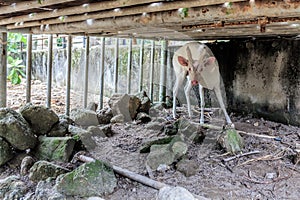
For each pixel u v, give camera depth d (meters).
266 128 4.55
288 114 4.73
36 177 2.96
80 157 3.36
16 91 7.18
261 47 5.03
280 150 3.65
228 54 5.48
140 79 4.66
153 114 4.61
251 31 3.82
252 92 5.20
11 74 7.98
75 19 3.23
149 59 4.65
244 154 3.52
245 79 5.28
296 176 3.02
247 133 4.18
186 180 2.94
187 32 3.95
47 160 3.40
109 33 4.43
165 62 4.34
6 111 3.54
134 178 2.91
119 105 4.56
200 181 2.93
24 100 6.21
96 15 2.99
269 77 4.95
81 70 4.82
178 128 3.90
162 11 2.74
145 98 4.75
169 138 3.59
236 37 4.84
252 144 3.83
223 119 4.46
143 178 2.88
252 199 2.61
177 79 4.15
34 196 2.67
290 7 2.11
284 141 3.95
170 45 4.36
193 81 3.55
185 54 3.53
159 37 4.16
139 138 3.94
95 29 3.82
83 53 5.16
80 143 3.67
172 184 2.86
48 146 3.47
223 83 5.41
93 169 2.79
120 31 3.93
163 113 4.61
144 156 3.39
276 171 3.13
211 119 4.42
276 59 4.84
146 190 2.76
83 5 2.71
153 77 4.52
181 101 4.80
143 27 3.39
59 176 2.85
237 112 5.43
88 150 3.59
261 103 5.09
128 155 3.43
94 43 5.79
